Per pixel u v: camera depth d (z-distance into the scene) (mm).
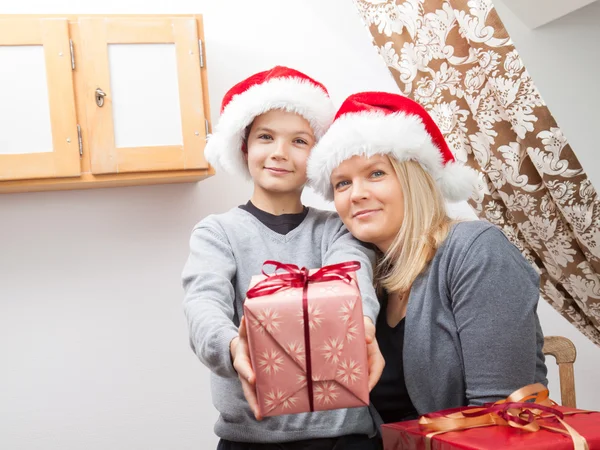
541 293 1835
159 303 1869
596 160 1655
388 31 1688
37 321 1812
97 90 1665
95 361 1836
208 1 1897
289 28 1953
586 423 851
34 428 1802
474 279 1060
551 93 1642
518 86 1432
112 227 1851
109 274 1848
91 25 1669
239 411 1176
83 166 1676
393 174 1165
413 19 1623
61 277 1824
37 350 1811
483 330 1038
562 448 777
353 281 889
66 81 1656
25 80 1640
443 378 1100
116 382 1845
